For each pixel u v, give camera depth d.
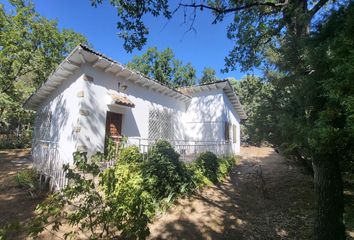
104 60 8.70
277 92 7.49
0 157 13.92
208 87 15.38
